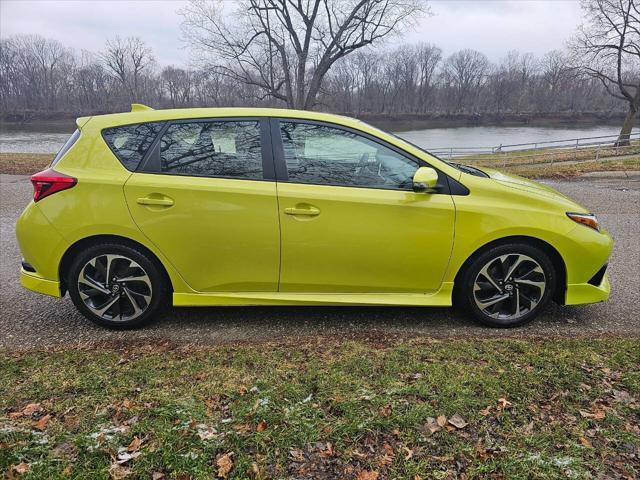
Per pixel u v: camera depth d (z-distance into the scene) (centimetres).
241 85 3128
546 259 318
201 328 329
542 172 1477
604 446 201
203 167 305
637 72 3041
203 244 305
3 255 509
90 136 310
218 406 230
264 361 275
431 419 218
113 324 324
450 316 349
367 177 308
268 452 197
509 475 185
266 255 308
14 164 1504
